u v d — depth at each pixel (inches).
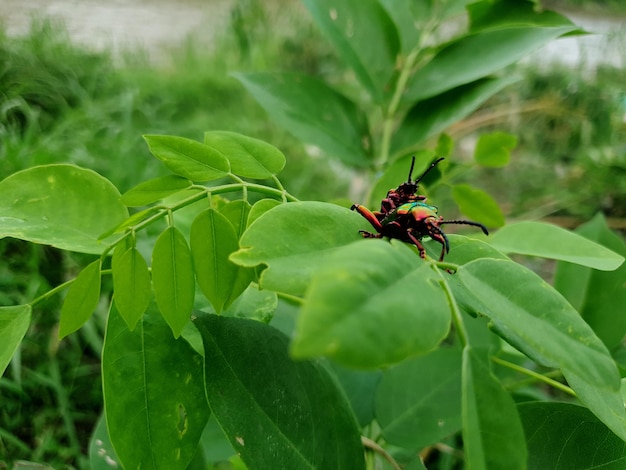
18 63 21.5
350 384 7.8
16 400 11.8
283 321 7.8
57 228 5.3
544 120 25.5
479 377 3.5
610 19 36.5
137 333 5.0
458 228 18.9
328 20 9.2
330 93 9.4
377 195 7.9
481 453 3.3
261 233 3.9
